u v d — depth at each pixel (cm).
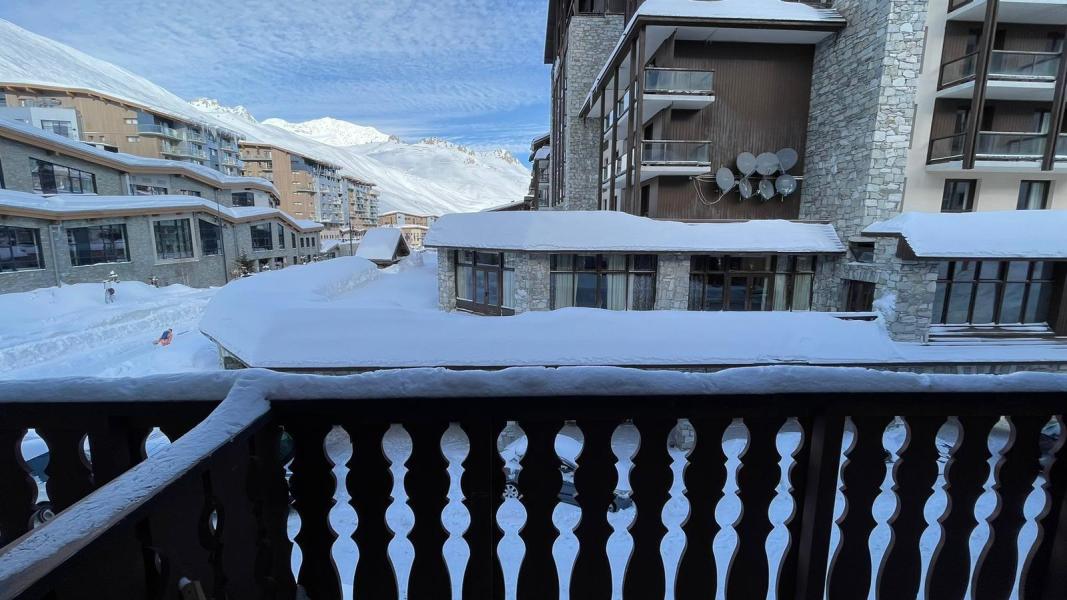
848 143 1400
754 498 187
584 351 980
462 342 985
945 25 1317
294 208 7800
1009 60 1320
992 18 1222
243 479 148
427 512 179
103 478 170
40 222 2269
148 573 113
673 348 991
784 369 170
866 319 1140
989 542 193
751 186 1536
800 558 191
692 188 1562
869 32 1328
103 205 2572
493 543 183
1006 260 1120
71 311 2084
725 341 1010
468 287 1495
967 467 186
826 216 1477
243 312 1191
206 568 131
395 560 570
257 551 158
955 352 1081
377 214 12531
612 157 1725
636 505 184
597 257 1307
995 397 176
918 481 186
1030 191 1430
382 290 1877
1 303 1900
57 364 1447
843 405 172
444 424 171
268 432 163
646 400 168
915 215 1145
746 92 1539
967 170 1365
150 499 104
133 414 166
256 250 4066
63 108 4597
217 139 6688
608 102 1928
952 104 1355
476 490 177
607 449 178
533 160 3634
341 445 703
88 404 165
